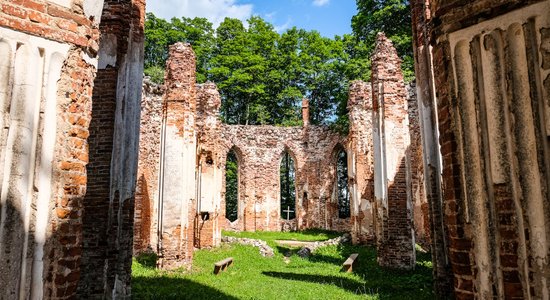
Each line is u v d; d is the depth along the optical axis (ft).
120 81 25.86
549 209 8.63
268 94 123.65
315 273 43.06
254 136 95.35
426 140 31.65
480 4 9.99
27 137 11.03
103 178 24.30
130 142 26.20
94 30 13.16
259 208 92.73
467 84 10.14
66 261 11.60
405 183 47.11
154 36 122.62
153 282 34.96
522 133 9.13
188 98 46.60
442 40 10.80
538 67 9.03
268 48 128.26
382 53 50.52
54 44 11.80
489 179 9.53
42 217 11.19
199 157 61.21
